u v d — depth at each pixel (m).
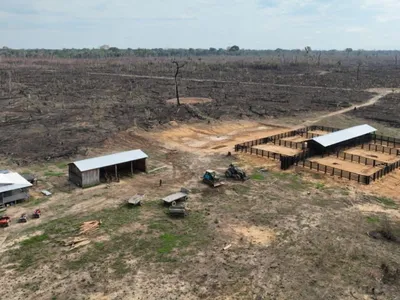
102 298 22.12
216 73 160.50
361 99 95.44
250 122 71.12
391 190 38.94
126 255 26.61
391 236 29.05
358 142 56.53
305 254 26.88
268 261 25.98
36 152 50.09
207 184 40.06
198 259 26.12
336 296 22.45
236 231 30.12
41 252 26.98
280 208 34.44
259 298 22.22
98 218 32.22
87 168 38.91
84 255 26.61
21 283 23.48
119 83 121.06
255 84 124.69
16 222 31.42
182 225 31.06
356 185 39.97
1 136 56.78
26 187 35.25
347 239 28.92
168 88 111.25
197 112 74.56
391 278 24.05
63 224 31.14
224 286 23.30
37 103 83.00
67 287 23.11
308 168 45.25
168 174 43.38
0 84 110.75
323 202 35.88
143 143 55.94
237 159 48.97
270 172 44.00
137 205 34.75
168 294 22.48
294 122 71.62
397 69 191.25
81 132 59.84
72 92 99.62
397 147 54.78
